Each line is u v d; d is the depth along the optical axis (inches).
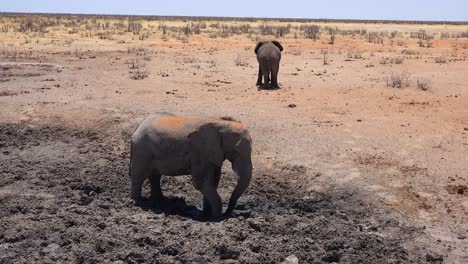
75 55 1082.7
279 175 438.6
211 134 343.6
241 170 342.6
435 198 390.6
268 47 745.0
